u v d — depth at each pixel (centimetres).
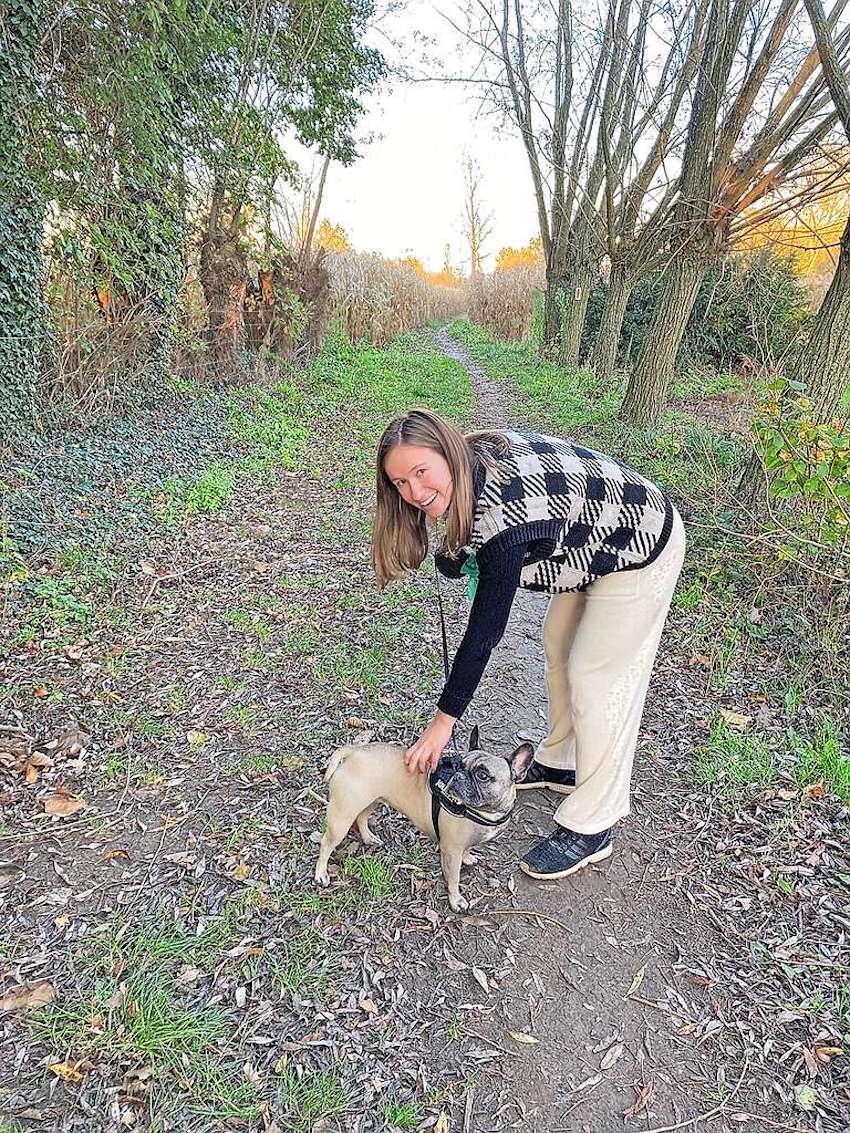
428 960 248
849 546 450
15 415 667
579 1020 231
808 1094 211
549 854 283
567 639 298
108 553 536
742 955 255
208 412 966
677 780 343
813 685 409
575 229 1609
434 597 525
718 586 512
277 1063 211
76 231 765
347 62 1364
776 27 732
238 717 371
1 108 627
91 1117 194
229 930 252
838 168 779
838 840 305
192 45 889
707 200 879
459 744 363
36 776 320
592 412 1134
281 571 558
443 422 208
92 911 257
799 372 582
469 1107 204
